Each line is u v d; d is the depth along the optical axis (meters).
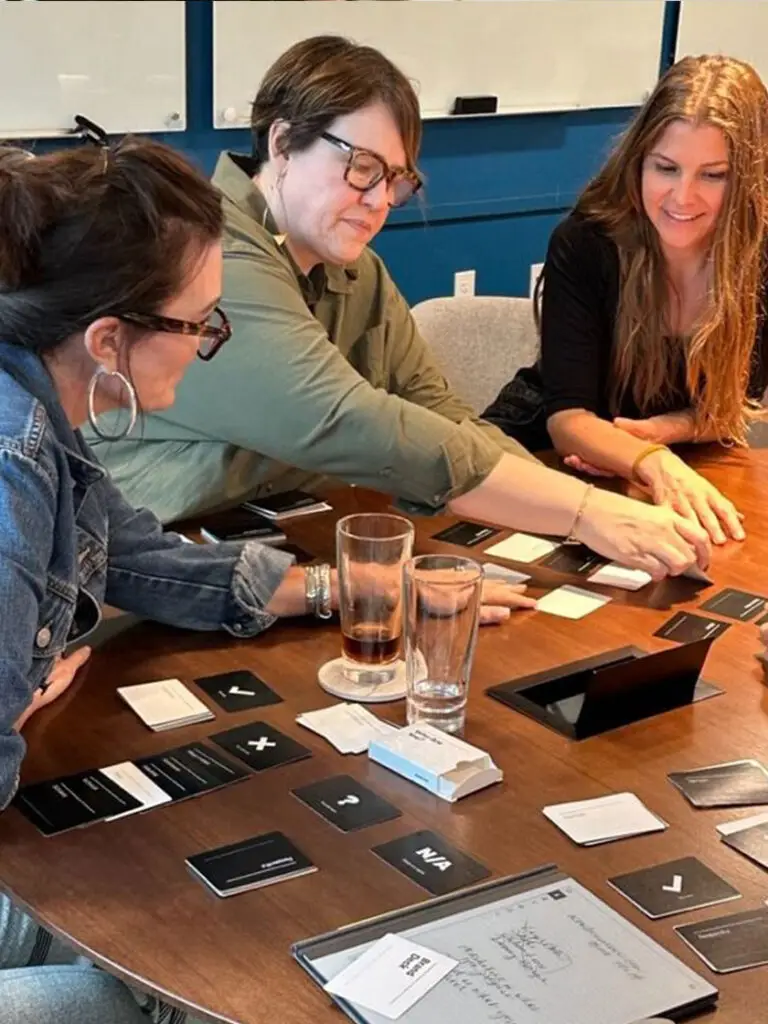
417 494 1.72
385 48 3.67
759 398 2.39
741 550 1.78
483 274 4.21
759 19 4.48
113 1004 1.21
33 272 1.18
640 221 2.20
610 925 0.99
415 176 1.84
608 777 1.21
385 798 1.17
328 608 1.52
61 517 1.25
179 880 1.06
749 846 1.10
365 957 0.95
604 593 1.62
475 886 1.05
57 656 1.32
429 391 2.14
